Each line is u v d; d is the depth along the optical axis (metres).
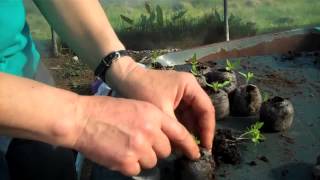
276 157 1.62
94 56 1.36
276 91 2.09
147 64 2.13
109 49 1.34
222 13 5.22
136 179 1.11
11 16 1.35
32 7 4.89
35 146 1.52
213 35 4.97
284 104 1.76
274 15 5.10
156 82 1.24
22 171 1.51
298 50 2.38
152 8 5.35
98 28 1.38
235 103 1.89
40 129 0.95
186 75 1.24
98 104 0.99
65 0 1.39
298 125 1.82
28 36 1.53
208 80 2.03
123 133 0.96
